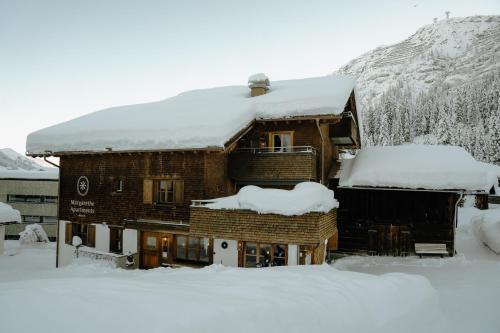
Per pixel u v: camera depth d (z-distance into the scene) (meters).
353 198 17.73
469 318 8.87
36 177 37.72
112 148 15.93
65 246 18.67
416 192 16.77
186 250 15.40
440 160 16.44
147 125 15.97
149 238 16.34
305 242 12.29
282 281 7.69
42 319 4.26
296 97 15.70
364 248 17.38
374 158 17.81
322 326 5.72
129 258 15.62
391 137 98.81
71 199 18.64
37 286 5.61
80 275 14.31
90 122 18.80
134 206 16.53
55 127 19.23
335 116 14.45
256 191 13.42
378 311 7.11
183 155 15.28
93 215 17.78
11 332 3.98
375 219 17.28
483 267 14.08
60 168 19.16
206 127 14.09
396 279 9.24
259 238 12.89
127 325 4.21
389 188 15.94
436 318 8.16
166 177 15.64
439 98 118.50
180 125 14.92
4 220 22.38
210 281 7.38
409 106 115.62
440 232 16.33
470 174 15.16
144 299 5.02
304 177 14.40
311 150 14.80
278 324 5.22
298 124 15.94
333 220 15.42
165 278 8.16
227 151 14.89
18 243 31.91
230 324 4.70
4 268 18.73
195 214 14.05
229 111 15.45
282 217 12.64
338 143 20.62
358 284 8.08
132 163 16.69
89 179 18.08
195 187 14.91
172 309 4.70
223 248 14.08
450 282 12.09
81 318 4.31
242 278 7.97
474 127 86.50
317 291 7.04
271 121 15.86
